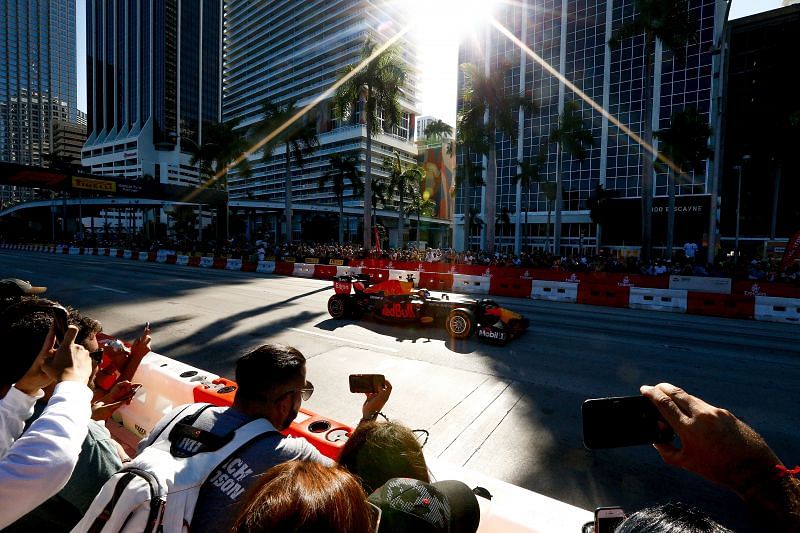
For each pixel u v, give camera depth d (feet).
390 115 96.22
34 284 53.57
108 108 525.34
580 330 31.94
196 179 526.57
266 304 40.57
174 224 330.75
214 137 143.13
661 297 43.96
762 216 139.23
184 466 3.77
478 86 88.12
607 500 10.93
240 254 104.53
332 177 177.68
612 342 28.09
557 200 113.50
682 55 71.51
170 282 58.54
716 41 157.28
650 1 69.51
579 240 194.59
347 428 8.11
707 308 41.57
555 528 5.65
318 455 4.45
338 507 2.07
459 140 95.55
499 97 87.61
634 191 177.78
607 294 46.75
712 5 157.48
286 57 421.59
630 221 156.87
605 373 21.30
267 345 5.08
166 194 119.55
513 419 15.66
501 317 28.40
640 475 12.06
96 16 531.09
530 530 5.68
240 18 476.54
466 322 27.12
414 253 111.75
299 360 4.96
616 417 3.43
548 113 201.16
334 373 20.42
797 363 23.80
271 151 119.75
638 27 72.08
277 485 2.27
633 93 176.86
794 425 15.71
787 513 2.64
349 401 17.01
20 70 647.97
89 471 5.19
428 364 22.15
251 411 4.65
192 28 523.29
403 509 2.91
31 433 3.77
